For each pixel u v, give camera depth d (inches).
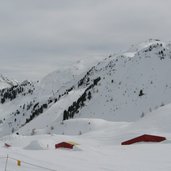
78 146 2020.2
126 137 4146.2
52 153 1624.0
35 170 1017.5
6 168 1000.9
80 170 1114.7
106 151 1978.3
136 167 1290.6
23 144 4264.3
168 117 5132.9
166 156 1729.8
